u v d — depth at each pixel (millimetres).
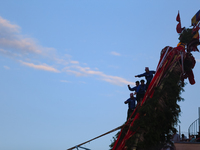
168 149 22516
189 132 30250
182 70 22828
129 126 20688
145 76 23391
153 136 19734
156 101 20266
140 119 20172
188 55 23953
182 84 21969
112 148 20750
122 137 20859
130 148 19844
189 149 24734
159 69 21891
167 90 20938
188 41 24312
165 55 22234
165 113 20406
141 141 19766
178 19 25094
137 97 22844
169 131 20641
